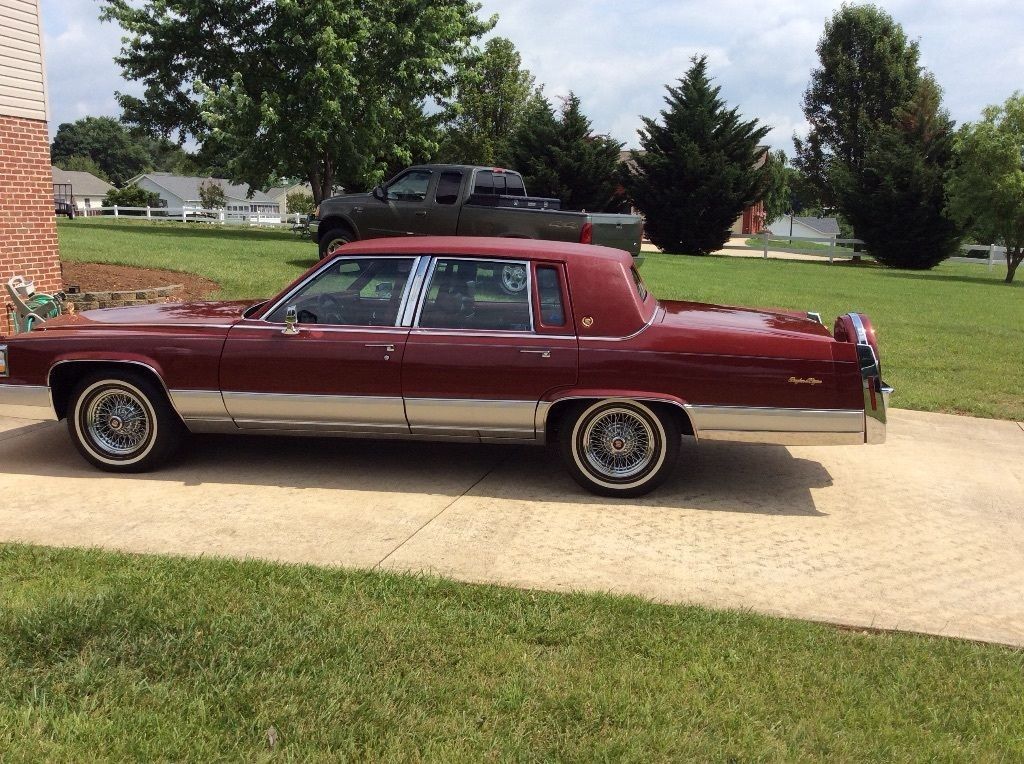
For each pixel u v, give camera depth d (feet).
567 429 18.30
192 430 19.44
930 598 13.99
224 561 14.16
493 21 106.52
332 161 102.37
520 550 15.47
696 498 18.70
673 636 12.16
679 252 133.90
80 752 9.25
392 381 18.31
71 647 11.18
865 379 17.52
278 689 10.43
